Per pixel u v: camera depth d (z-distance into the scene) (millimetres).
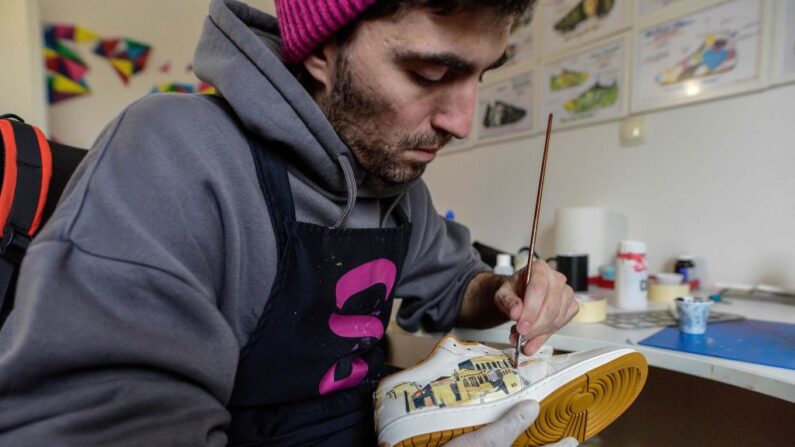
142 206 345
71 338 270
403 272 694
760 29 977
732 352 531
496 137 1614
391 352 842
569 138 1383
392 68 384
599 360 480
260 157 458
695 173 1103
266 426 497
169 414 302
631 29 1208
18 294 291
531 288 540
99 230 315
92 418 268
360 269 537
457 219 1802
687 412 1014
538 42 1453
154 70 1957
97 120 1849
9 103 1523
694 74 1089
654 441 1069
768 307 851
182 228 362
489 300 671
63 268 291
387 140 431
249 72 442
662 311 836
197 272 369
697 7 1074
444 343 572
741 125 1021
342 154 466
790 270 957
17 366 257
